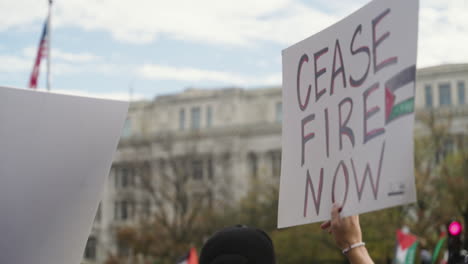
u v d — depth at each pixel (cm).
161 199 6650
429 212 4484
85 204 246
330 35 255
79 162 246
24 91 241
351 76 243
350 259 234
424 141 4831
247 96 7550
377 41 231
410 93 214
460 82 6619
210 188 6469
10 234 240
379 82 229
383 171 223
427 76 6731
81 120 246
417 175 4534
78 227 246
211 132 7388
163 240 5878
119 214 7294
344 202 239
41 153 242
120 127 249
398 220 4353
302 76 267
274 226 5484
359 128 237
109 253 6475
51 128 243
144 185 6619
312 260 4656
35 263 243
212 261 246
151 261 5978
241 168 7275
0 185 239
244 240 244
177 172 6538
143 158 6994
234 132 7350
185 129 7519
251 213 5600
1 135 239
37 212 242
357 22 241
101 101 247
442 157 4859
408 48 217
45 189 242
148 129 7656
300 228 4722
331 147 250
